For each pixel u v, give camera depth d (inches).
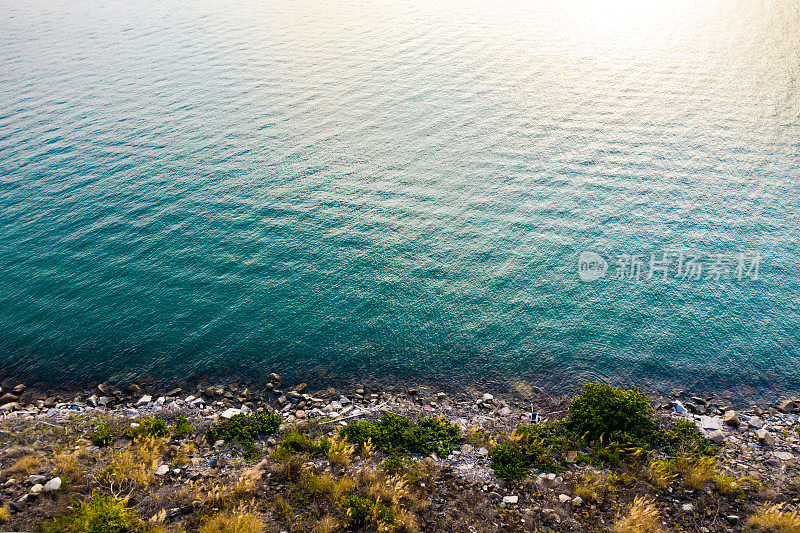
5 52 3201.3
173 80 2608.3
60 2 4709.6
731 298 1165.7
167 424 856.9
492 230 1449.3
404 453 773.9
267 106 2263.8
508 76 2481.5
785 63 2386.8
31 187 1718.8
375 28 3346.5
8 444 772.0
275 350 1115.3
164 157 1881.2
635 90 2261.3
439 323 1166.3
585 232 1418.6
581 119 2031.3
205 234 1478.8
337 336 1145.4
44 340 1151.6
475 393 992.2
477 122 2052.2
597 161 1738.4
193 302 1245.7
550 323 1147.9
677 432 796.0
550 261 1325.0
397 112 2165.4
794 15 2997.0
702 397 952.9
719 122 1932.8
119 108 2297.0
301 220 1523.1
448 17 3513.8
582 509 659.4
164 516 622.5
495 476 727.1
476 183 1660.9
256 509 647.1
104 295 1274.6
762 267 1247.5
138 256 1401.3
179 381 1045.8
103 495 654.5
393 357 1088.8
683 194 1540.4
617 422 798.5
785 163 1649.9
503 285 1258.6
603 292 1214.9
